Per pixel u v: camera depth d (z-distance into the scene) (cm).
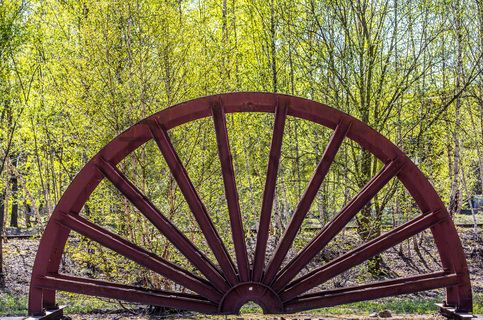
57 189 2212
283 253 940
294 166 2022
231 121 1955
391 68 1970
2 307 1562
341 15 1866
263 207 940
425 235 2894
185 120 970
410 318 1083
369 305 1544
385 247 956
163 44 1493
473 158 2738
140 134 961
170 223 953
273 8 2006
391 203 2158
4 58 1973
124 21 1482
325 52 1923
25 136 2133
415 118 2038
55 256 983
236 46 2148
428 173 2419
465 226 2945
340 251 2114
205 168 1530
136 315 1410
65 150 1803
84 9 1647
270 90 2097
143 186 1469
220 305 941
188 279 952
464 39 2302
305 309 952
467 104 2498
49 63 1795
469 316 925
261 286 936
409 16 1955
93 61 1459
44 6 2000
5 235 2603
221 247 939
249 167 2158
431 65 1959
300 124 1945
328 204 2017
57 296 1681
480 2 2292
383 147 962
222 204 1641
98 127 1465
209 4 2283
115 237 973
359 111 1853
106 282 984
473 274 2103
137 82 1480
